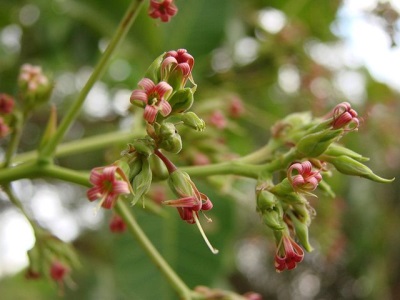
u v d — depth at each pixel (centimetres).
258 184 13
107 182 10
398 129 32
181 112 11
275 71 28
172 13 13
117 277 23
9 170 14
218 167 14
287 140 14
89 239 35
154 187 18
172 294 23
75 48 28
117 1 25
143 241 15
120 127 29
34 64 28
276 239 12
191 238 23
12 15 27
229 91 26
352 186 36
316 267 60
